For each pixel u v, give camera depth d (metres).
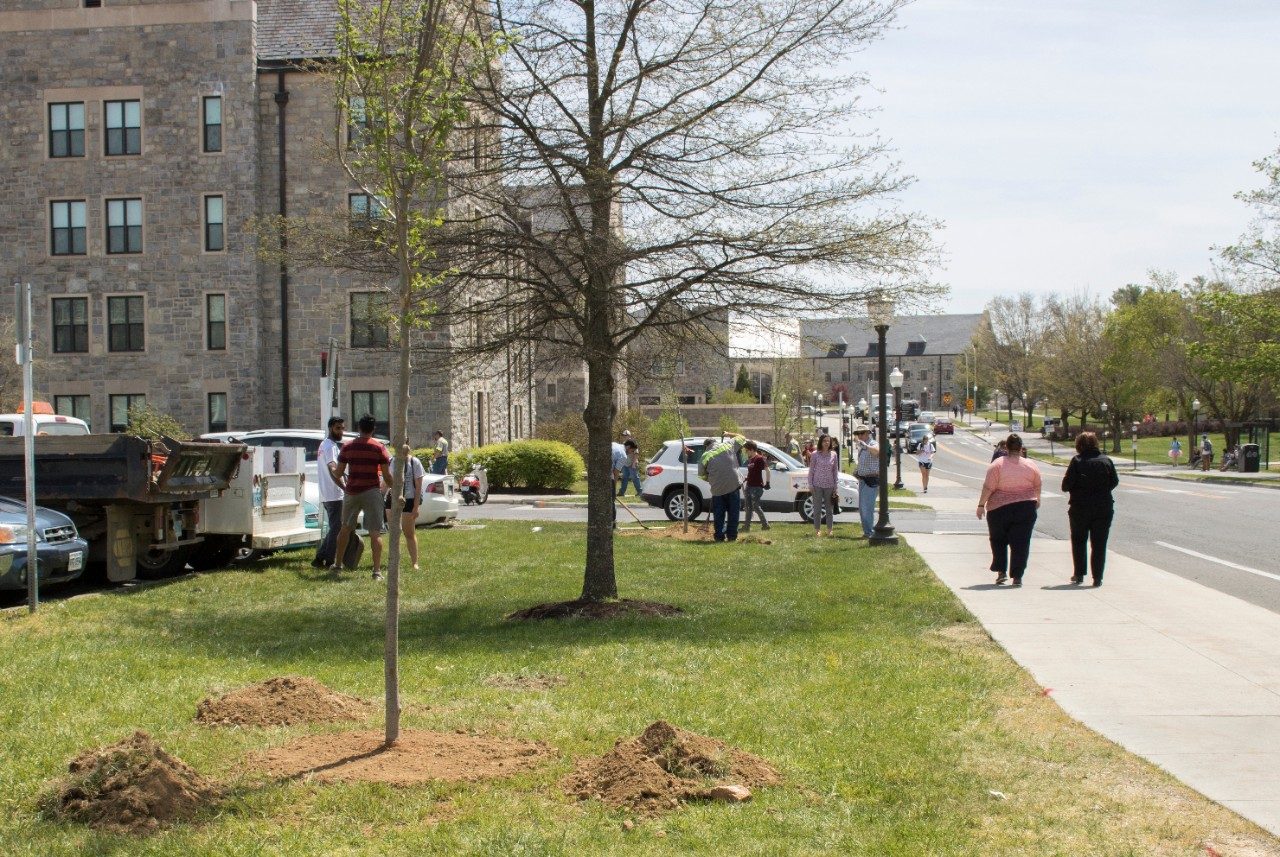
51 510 12.45
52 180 37.88
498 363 14.67
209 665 8.78
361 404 37.47
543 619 11.29
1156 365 72.19
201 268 37.56
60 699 7.44
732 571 15.26
